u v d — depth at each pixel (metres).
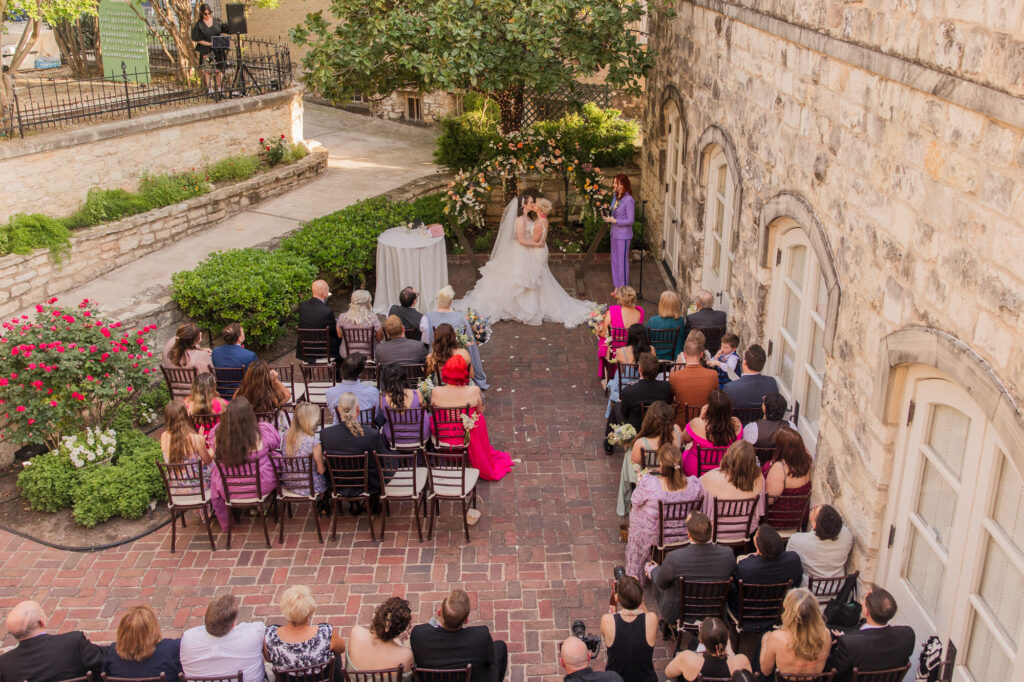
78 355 8.04
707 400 7.12
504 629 6.49
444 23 10.73
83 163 11.38
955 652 5.03
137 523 7.76
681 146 11.91
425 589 6.90
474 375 9.92
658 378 8.70
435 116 18.55
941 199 4.76
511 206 11.87
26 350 7.95
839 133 6.18
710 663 4.96
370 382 8.85
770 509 6.57
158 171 12.61
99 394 8.09
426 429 8.01
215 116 13.42
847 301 6.09
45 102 12.91
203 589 6.93
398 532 7.61
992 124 4.25
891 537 5.69
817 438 6.89
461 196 12.86
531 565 7.17
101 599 6.83
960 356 4.52
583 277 13.09
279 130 15.05
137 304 9.96
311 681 5.31
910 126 5.10
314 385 9.02
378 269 11.66
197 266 10.82
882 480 5.59
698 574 5.77
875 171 5.59
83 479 7.77
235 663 5.21
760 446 6.87
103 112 12.27
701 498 6.47
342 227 12.12
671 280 12.84
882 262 5.51
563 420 9.35
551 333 11.49
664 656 6.26
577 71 11.95
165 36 16.06
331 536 7.53
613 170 14.98
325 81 11.41
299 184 14.69
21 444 8.20
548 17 10.91
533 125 14.94
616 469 8.49
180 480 7.18
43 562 7.25
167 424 7.22
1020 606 4.43
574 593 6.86
